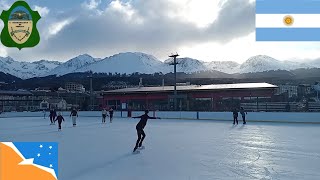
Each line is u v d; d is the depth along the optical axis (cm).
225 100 3875
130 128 2109
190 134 1628
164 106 4347
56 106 7144
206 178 653
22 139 1432
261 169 741
